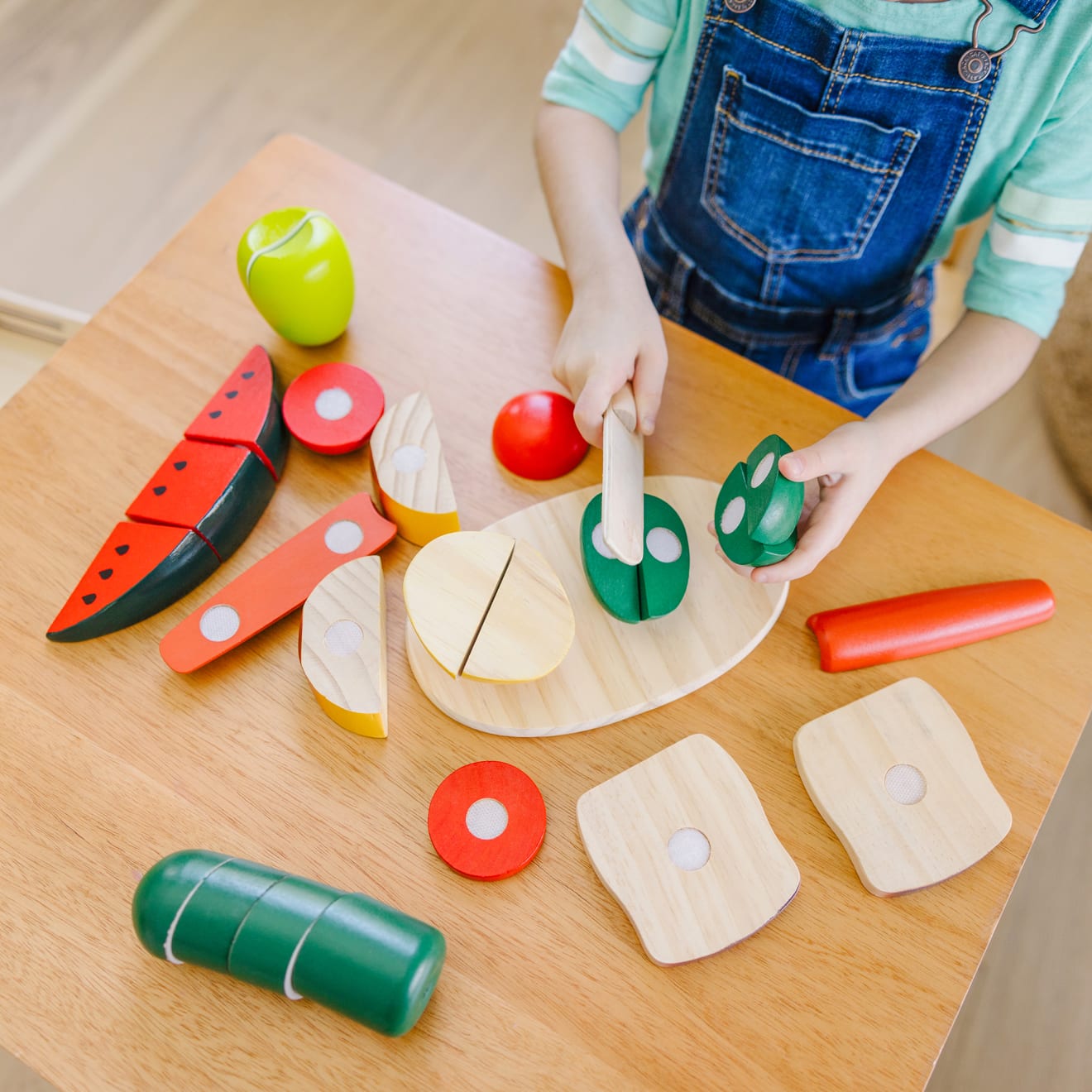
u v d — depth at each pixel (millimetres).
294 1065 582
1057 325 1366
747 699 695
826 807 649
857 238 917
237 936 559
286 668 693
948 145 821
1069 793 1299
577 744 675
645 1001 601
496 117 1810
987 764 676
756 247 962
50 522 736
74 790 646
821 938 621
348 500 736
